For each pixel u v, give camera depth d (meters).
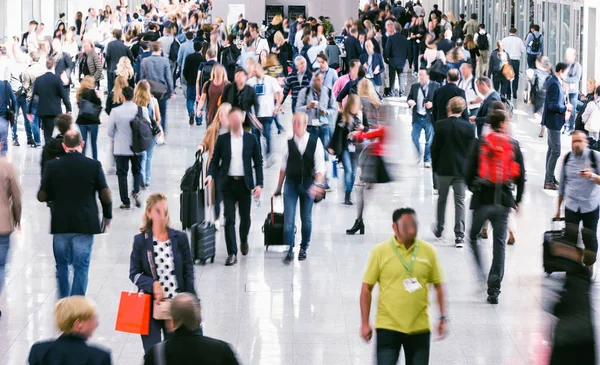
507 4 39.25
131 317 10.26
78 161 12.31
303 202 15.13
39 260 15.30
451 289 14.02
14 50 26.91
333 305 13.35
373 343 12.04
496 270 13.41
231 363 8.04
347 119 17.67
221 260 15.33
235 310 13.13
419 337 9.74
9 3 37.50
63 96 21.80
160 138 24.56
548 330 12.44
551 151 20.16
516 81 32.97
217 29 30.72
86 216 12.31
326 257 15.52
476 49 33.19
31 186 20.20
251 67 21.45
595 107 20.36
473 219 13.57
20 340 12.08
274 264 15.13
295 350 11.81
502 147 13.27
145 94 18.81
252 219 17.70
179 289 10.45
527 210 18.50
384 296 9.77
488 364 11.45
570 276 9.46
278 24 39.69
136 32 33.56
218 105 20.25
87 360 8.27
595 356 9.30
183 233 10.52
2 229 12.44
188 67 27.22
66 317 8.32
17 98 24.09
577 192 14.38
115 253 15.66
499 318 12.91
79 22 40.12
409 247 9.76
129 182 20.52
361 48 32.62
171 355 7.98
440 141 15.80
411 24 42.66
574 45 29.81
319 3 46.12
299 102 19.83
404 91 34.34
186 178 14.95
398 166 22.23
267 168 21.72
